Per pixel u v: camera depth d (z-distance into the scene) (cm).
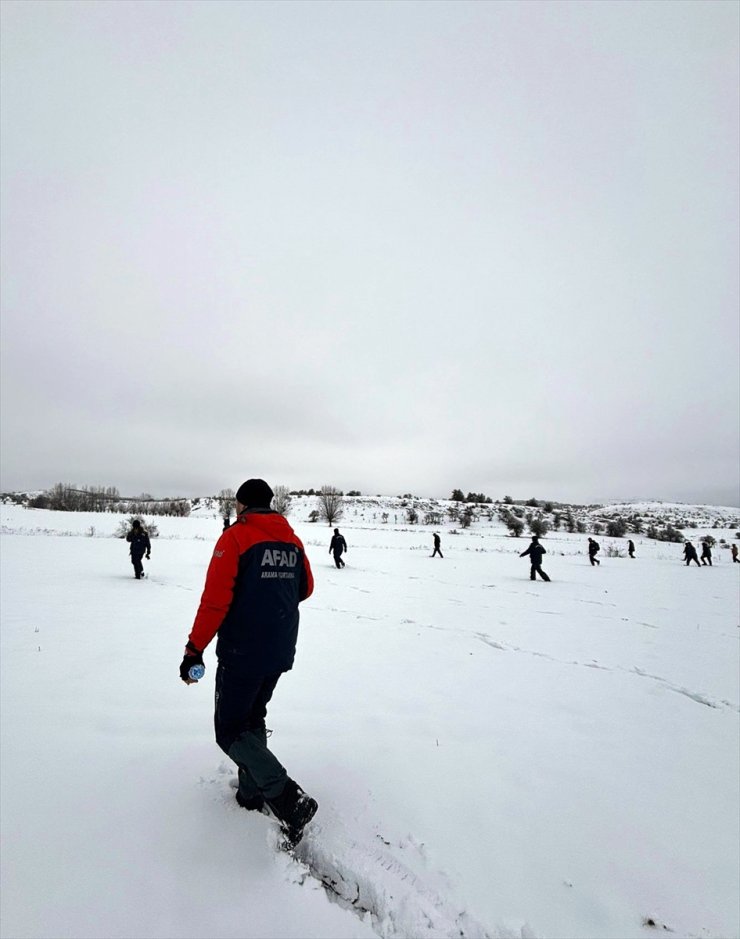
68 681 461
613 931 199
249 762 234
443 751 345
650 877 230
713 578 1802
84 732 346
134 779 282
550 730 396
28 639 624
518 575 1736
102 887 201
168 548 2406
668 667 601
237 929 184
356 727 378
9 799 260
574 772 327
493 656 626
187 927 184
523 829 261
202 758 310
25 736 338
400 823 257
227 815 249
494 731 388
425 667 562
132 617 782
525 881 223
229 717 246
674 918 207
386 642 677
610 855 244
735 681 547
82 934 179
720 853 250
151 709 394
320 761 318
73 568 1476
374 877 216
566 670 576
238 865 216
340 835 243
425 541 3997
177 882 205
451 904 206
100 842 227
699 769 339
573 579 1664
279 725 375
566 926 200
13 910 188
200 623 234
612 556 3212
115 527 3906
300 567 269
